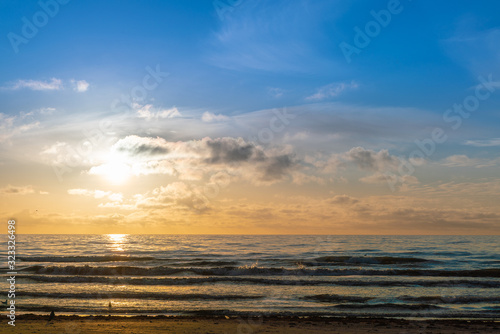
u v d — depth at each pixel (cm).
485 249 6700
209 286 2769
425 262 4409
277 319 1781
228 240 11519
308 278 3153
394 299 2292
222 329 1566
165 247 7675
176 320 1738
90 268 3481
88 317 1794
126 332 1495
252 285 2797
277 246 7975
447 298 2292
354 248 7112
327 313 1956
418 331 1565
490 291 2566
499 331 1572
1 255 5441
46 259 4616
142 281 2909
